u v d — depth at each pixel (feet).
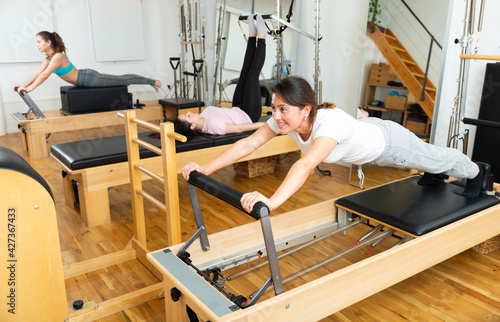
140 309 6.96
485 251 8.89
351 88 14.34
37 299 5.27
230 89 17.99
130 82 19.49
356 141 6.10
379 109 12.87
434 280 7.89
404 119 12.24
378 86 12.82
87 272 8.09
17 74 19.72
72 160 9.50
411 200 7.61
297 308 4.94
